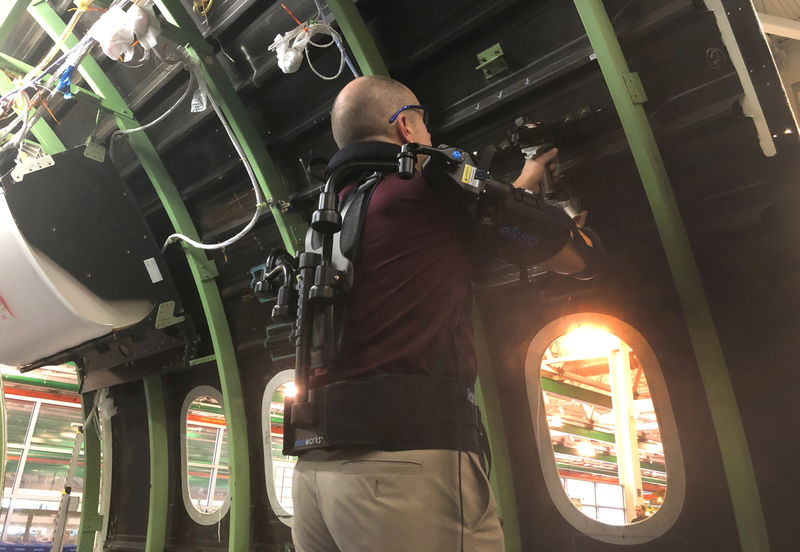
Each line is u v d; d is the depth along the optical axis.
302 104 3.24
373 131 1.23
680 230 2.04
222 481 6.79
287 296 1.25
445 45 2.61
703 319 1.99
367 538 0.88
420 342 0.98
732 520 2.04
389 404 0.93
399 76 2.83
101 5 3.30
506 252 1.13
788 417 1.92
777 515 1.92
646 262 2.27
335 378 0.99
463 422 0.97
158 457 4.34
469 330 1.09
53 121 4.61
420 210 1.07
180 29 3.08
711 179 2.10
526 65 2.44
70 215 3.47
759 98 1.94
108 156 3.65
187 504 4.22
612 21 2.21
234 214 3.74
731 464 1.92
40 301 3.01
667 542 2.19
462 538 0.91
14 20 3.82
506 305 2.71
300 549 1.03
